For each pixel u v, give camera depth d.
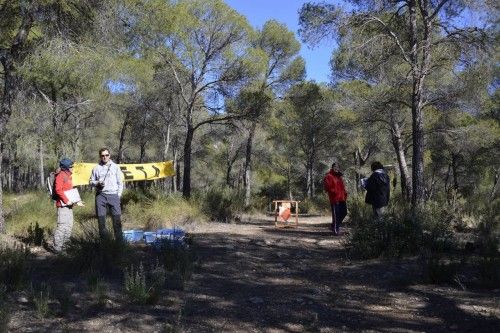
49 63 10.18
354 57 15.71
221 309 5.48
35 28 11.58
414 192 14.31
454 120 21.64
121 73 15.16
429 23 14.12
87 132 39.56
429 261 6.80
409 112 21.47
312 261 8.23
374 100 19.47
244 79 19.78
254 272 7.36
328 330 4.88
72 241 7.45
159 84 21.67
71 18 10.96
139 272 6.67
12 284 5.90
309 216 20.41
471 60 14.60
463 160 33.53
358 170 33.66
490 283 6.18
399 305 5.63
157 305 5.53
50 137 15.09
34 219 10.66
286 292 6.25
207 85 19.88
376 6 14.77
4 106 10.52
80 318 5.02
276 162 41.34
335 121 24.88
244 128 23.58
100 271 6.78
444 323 4.99
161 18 15.66
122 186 8.77
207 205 15.11
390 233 8.40
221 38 19.45
